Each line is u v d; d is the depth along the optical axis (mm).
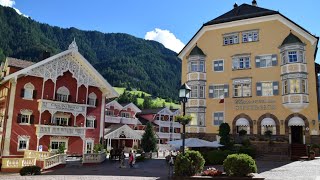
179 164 19016
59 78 42812
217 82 43531
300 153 34344
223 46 44125
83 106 44312
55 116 42250
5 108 38531
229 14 46469
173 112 90062
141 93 161000
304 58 38438
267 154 34781
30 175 24922
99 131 46375
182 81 46281
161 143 83125
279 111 38906
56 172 26906
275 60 40312
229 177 17594
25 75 39531
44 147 40156
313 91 37625
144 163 35688
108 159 40469
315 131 36750
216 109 42906
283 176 19594
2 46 155875
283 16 40250
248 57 42188
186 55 46781
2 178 22156
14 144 37812
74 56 44438
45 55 48438
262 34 41750
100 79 47000
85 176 22812
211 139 42406
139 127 80438
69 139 42688
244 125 40562
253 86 41094
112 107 74812
